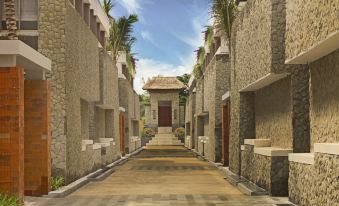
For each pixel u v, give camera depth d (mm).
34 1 19688
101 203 14539
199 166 31953
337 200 10297
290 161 14305
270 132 19766
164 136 79438
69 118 19672
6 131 13148
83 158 22969
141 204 14305
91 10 29109
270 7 15945
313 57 13273
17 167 13109
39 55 14945
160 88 79188
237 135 23578
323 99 13273
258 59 18062
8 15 14609
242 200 15062
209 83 37219
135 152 53062
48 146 16219
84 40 23266
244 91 22875
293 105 15547
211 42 35500
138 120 69062
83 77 22969
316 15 11461
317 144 11797
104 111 35906
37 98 16062
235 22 24297
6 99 13180
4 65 13227
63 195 16359
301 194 13148
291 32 13719
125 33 42656
